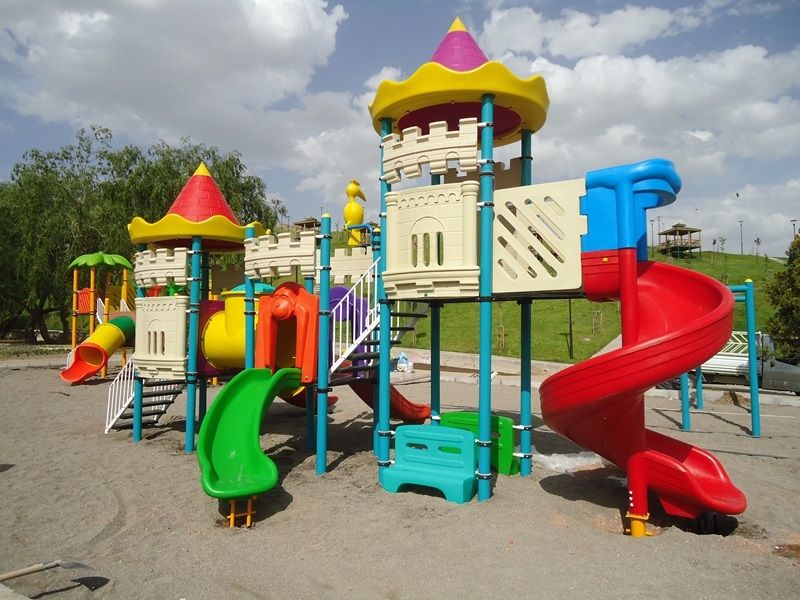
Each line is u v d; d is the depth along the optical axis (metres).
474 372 20.34
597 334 26.94
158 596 3.97
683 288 5.62
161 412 10.91
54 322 52.09
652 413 12.62
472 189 6.20
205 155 28.83
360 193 10.70
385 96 6.64
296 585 4.09
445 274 6.24
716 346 4.66
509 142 8.55
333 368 7.54
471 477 6.15
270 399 7.06
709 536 4.94
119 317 18.58
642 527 5.17
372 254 9.08
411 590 3.95
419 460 6.61
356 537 4.99
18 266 29.30
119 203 27.39
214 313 9.38
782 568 4.21
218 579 4.23
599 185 5.72
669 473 5.16
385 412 6.77
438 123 6.29
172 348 8.90
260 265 7.86
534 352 24.98
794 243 15.48
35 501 6.27
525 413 7.35
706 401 14.29
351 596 3.89
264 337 7.92
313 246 7.49
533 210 6.06
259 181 30.06
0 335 35.81
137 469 7.64
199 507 6.02
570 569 4.19
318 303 7.80
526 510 5.65
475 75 6.11
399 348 27.59
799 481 7.00
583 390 5.02
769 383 15.91
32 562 4.62
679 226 47.47
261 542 4.96
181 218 8.88
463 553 4.54
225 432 6.54
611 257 5.61
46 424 11.12
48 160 31.89
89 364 18.23
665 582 3.96
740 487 6.67
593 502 6.10
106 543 5.02
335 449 8.83
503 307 34.09
